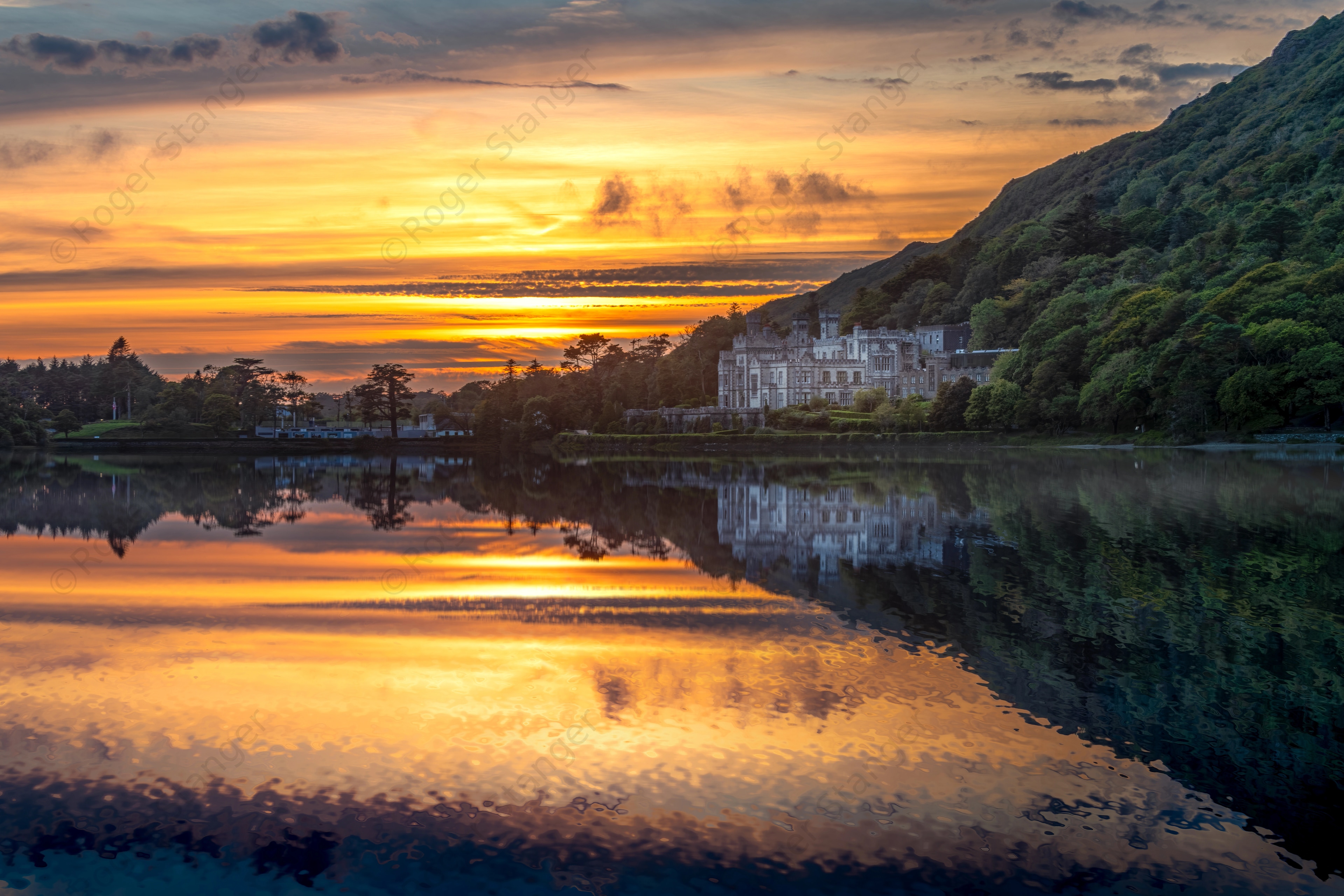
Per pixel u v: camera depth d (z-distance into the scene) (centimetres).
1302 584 4866
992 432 19538
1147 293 19675
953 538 6425
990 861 2309
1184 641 3875
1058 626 4094
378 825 2509
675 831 2450
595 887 2233
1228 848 2358
